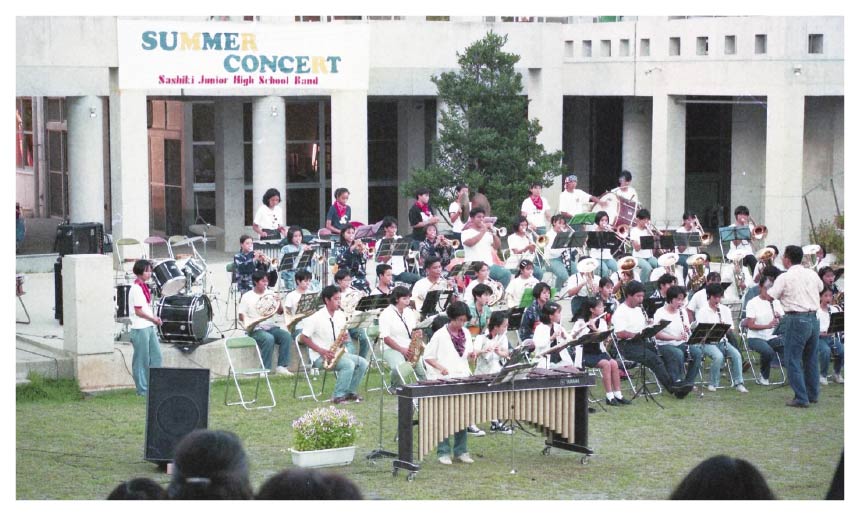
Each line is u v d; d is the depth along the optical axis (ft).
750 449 46.62
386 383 57.00
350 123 86.89
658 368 55.11
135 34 78.69
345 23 84.69
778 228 88.07
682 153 95.40
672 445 47.16
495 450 46.60
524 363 41.63
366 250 66.64
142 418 50.03
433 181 89.15
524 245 71.20
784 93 87.10
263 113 87.81
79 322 54.08
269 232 73.36
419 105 104.01
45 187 110.01
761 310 57.41
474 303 55.62
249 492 21.81
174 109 98.43
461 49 93.71
